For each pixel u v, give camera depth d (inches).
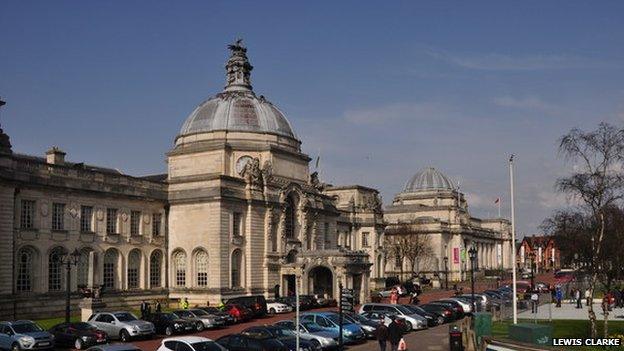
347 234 4975.4
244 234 3516.2
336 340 1941.4
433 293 4574.3
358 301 3740.2
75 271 2999.5
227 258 3368.6
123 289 3243.1
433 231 6569.9
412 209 7042.3
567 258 3422.7
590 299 2037.4
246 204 3533.5
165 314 2308.1
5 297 2659.9
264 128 3907.5
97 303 2613.2
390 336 1801.2
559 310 3090.6
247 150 3799.2
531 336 1594.5
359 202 5374.0
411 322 2395.4
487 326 1841.8
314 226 4047.7
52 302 2864.2
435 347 1971.0
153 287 3422.7
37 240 2847.0
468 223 7475.4
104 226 3176.7
